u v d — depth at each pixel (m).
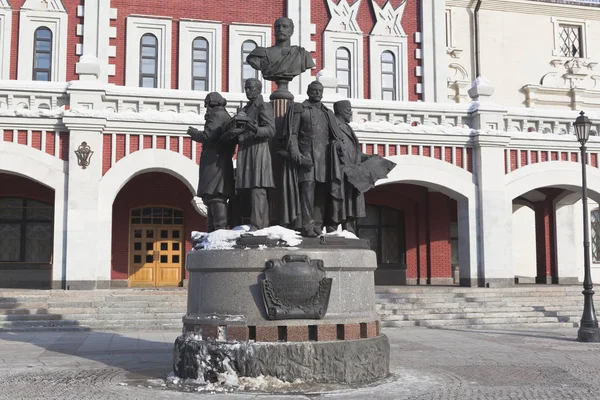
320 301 8.95
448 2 33.66
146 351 13.16
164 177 26.80
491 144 23.39
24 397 8.44
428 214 29.25
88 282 20.55
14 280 26.05
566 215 29.66
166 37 27.59
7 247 26.16
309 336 8.94
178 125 21.59
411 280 29.05
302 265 8.90
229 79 28.00
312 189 9.57
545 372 10.89
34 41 26.70
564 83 34.91
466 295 21.19
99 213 20.95
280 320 8.86
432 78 29.86
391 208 29.70
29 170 20.66
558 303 21.02
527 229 32.97
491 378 10.21
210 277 9.20
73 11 27.06
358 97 29.12
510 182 23.69
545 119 24.31
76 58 26.84
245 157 9.45
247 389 8.56
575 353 13.43
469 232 23.28
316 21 29.31
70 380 9.65
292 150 9.41
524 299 20.95
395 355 12.84
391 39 29.80
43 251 26.36
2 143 20.55
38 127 20.80
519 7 34.56
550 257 29.77
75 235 20.61
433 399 8.29
